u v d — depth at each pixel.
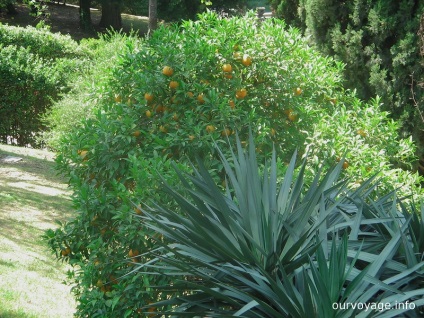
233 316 3.37
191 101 5.92
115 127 5.61
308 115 6.23
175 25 6.51
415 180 6.24
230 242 3.74
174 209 4.92
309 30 10.54
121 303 5.07
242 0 33.75
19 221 9.32
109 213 5.34
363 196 4.45
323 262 3.35
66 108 10.98
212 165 5.53
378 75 9.77
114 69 6.24
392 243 3.65
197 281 4.53
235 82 6.04
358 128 6.58
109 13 38.84
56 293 6.97
